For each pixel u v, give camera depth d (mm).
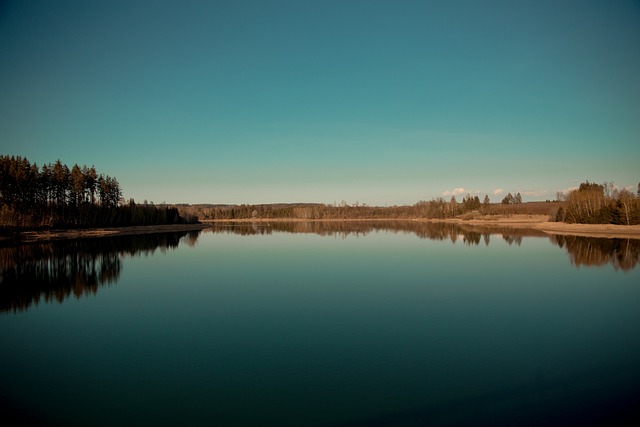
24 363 12633
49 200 74875
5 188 62625
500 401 9758
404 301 20297
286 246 51531
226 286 24750
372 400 9883
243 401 9938
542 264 33219
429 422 8820
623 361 12297
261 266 33312
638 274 28016
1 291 23750
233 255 41875
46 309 19469
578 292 22391
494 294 21828
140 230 89250
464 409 9375
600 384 10672
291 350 13469
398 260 36406
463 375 11320
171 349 13750
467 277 27203
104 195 91438
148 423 8992
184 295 22297
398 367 11930
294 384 10852
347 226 118062
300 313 18188
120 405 9852
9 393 10547
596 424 8656
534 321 16734
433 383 10812
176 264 35094
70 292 23391
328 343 14117
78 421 9125
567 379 11008
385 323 16531
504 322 16594
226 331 15695
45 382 11195
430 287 23797
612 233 66938
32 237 60219
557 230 78000
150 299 21406
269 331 15594
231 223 159750
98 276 28938
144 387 10828
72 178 81062
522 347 13625
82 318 17828
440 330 15570
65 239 62250
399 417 9047
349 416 9133
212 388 10688
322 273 29281
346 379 11117
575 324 16328
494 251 43281
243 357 12898
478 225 109750
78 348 13984
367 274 28594
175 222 116062
